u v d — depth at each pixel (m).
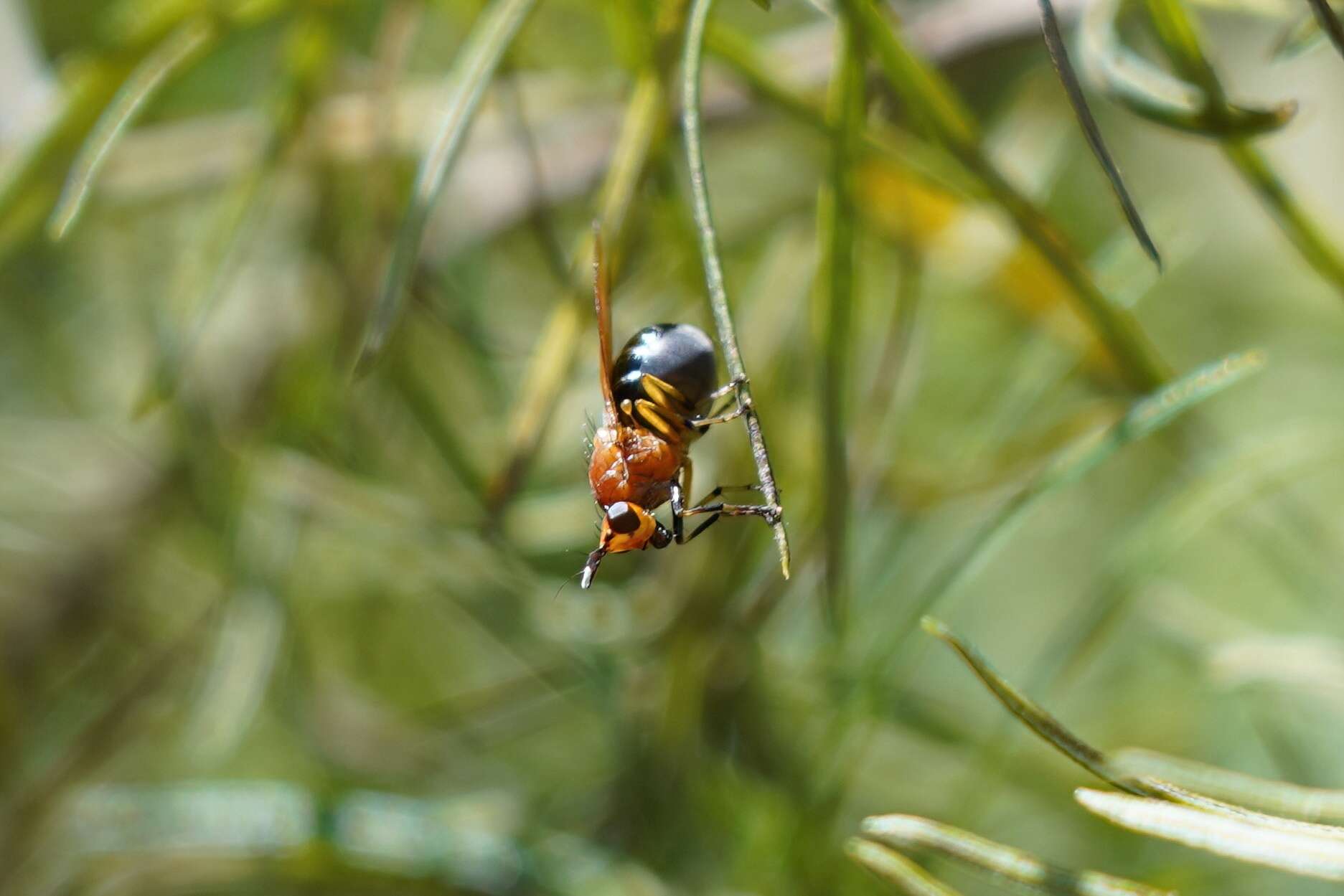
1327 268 0.14
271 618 0.16
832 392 0.14
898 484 0.16
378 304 0.14
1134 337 0.15
